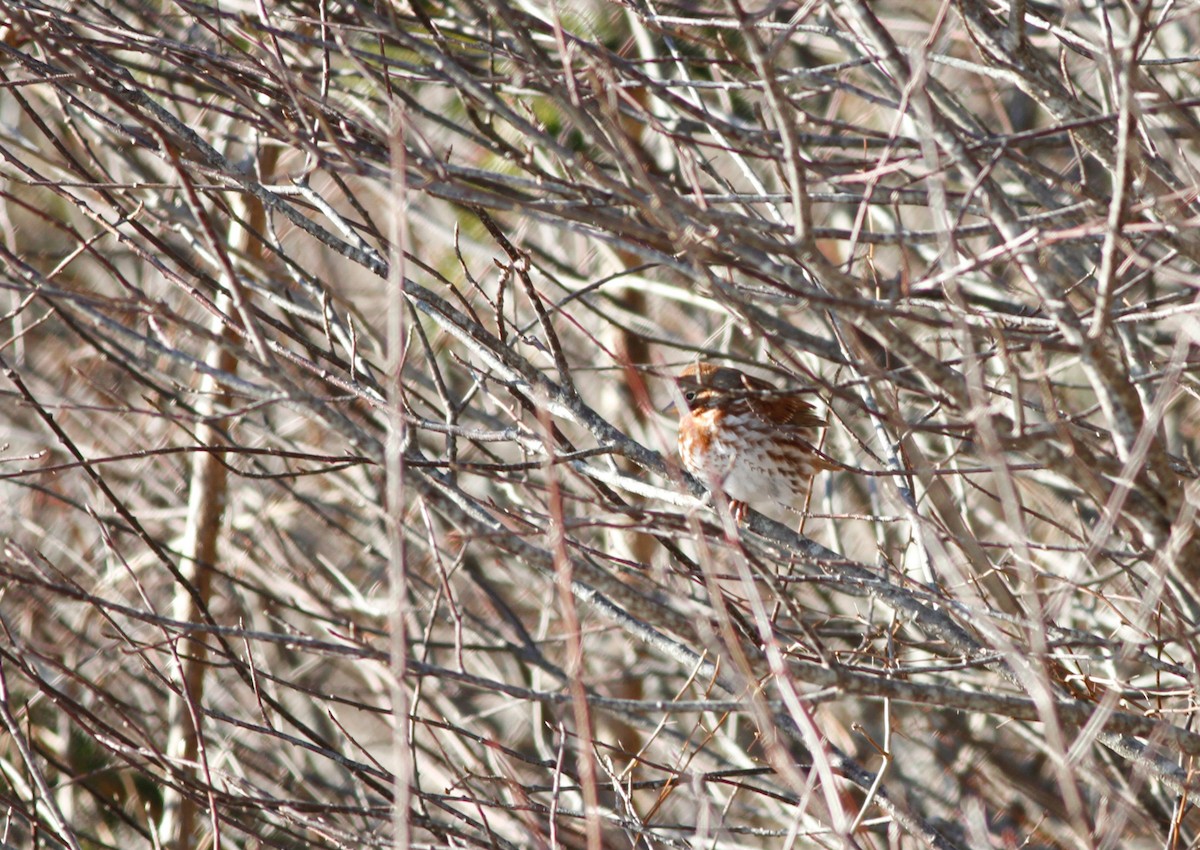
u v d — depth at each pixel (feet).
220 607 60.95
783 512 53.98
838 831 21.31
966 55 49.52
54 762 39.65
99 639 56.70
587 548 26.73
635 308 64.39
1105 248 22.02
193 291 27.40
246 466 59.62
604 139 23.30
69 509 61.26
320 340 54.54
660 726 32.40
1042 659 22.80
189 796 30.73
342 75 44.34
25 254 56.75
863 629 42.65
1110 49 25.90
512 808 30.30
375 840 31.22
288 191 33.30
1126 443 23.89
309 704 59.98
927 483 30.58
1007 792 46.91
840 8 34.30
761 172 56.24
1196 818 36.27
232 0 43.24
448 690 56.34
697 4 49.03
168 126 32.86
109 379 60.85
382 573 61.93
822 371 44.47
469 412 53.16
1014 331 28.02
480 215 32.01
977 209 31.14
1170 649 40.57
